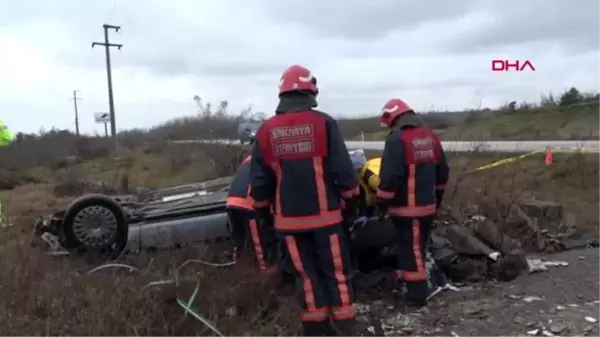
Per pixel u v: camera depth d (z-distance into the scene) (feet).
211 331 13.69
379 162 19.03
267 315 14.94
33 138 101.96
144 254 19.15
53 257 19.44
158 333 13.33
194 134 122.72
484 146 63.87
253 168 14.01
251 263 17.47
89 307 14.33
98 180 61.72
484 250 20.51
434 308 16.99
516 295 17.93
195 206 21.11
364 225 18.57
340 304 13.44
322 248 13.52
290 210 13.48
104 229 20.34
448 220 23.31
